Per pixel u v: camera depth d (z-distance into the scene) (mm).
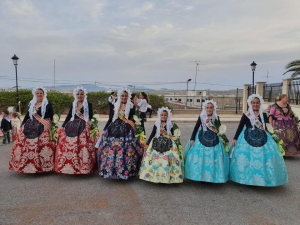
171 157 4480
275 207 3740
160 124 4641
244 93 21484
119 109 4773
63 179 4797
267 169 4242
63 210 3566
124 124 4727
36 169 4809
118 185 4512
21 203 3768
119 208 3643
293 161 6469
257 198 4055
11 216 3385
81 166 4734
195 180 4426
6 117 8898
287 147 6707
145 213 3502
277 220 3355
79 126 4879
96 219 3330
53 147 5023
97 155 4914
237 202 3895
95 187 4410
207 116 4641
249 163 4328
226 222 3287
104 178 4773
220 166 4402
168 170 4395
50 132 5000
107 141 4668
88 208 3633
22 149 4844
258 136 4422
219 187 4496
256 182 4223
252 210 3635
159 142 4539
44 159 4902
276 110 6926
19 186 4434
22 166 4797
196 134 4715
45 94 5121
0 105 19766
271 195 4184
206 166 4406
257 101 4582
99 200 3895
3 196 4008
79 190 4270
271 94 17578
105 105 20750
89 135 4914
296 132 6812
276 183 4223
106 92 21125
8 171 5289
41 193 4137
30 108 5020
